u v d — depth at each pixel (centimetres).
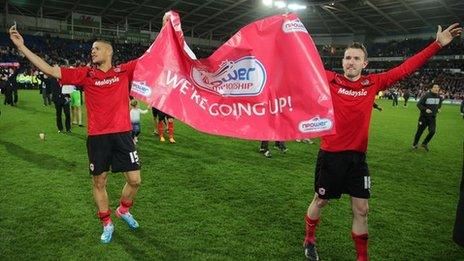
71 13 4241
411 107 2805
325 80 259
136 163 389
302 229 442
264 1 4297
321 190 341
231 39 275
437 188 651
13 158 731
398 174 745
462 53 4497
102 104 372
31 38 3862
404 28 5066
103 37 4469
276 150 920
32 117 1311
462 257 388
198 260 360
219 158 804
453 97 3925
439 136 1309
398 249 402
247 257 370
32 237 396
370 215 505
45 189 551
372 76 329
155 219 455
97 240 394
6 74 2302
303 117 262
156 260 358
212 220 459
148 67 306
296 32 264
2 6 3894
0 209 470
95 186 387
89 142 380
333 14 4750
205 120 281
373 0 4141
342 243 412
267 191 585
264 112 270
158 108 293
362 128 326
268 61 268
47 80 1648
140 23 4872
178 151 860
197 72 287
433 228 465
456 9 4134
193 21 5006
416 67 318
